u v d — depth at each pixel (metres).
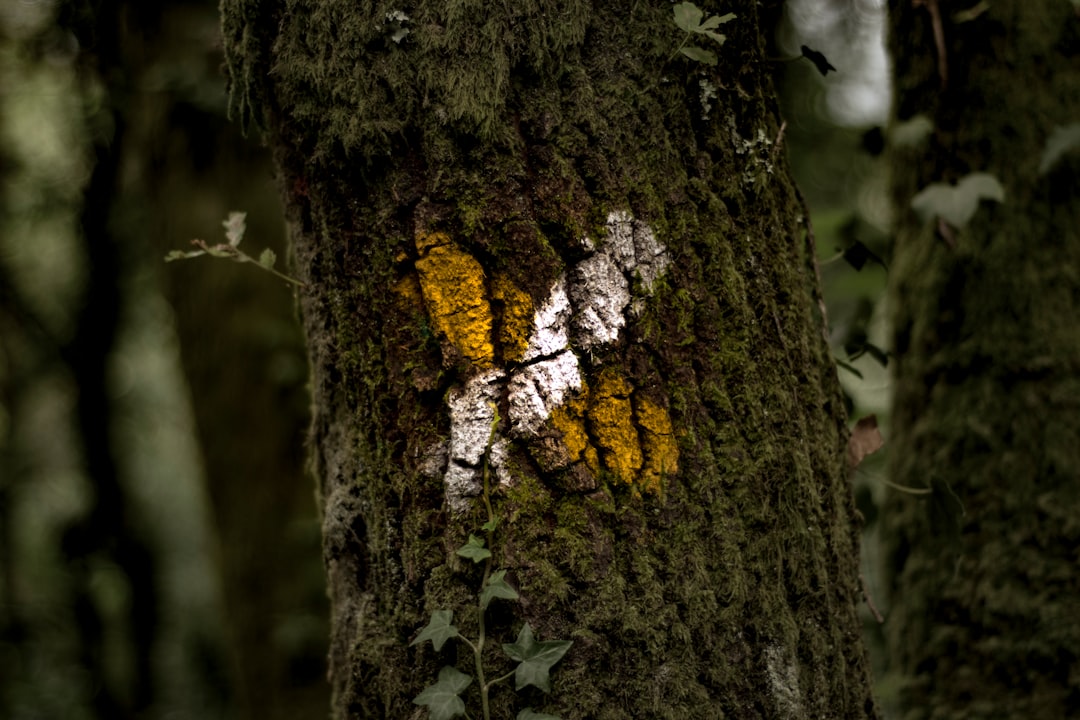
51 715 5.22
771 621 1.88
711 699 1.86
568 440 1.85
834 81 3.57
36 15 3.37
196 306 3.40
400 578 1.88
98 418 4.76
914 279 2.18
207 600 6.29
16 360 4.58
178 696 5.96
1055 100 2.12
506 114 1.86
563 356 1.86
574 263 1.86
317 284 1.90
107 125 3.55
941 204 2.06
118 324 4.54
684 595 1.86
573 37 1.87
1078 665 2.10
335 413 1.91
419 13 1.86
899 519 2.19
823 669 1.89
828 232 2.65
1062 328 2.12
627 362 1.87
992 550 2.13
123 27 3.37
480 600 1.84
